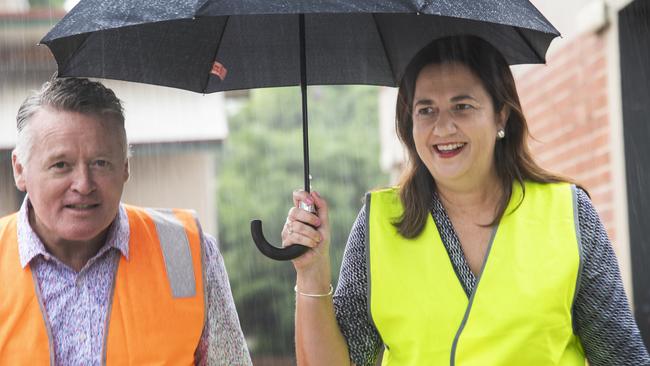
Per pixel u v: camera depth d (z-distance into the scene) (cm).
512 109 605
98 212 569
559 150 1287
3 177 2003
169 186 2256
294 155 4534
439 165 589
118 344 580
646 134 1074
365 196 626
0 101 1756
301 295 607
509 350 562
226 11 502
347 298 611
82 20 532
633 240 1071
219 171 4484
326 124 4719
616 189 1095
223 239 4341
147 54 635
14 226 595
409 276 593
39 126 561
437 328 579
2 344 567
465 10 527
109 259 595
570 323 573
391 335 593
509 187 602
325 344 604
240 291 4191
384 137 2975
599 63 1134
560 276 568
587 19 1153
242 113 4694
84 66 618
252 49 667
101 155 564
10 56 1816
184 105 1848
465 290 582
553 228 583
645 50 1079
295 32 663
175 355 591
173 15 506
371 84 693
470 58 592
